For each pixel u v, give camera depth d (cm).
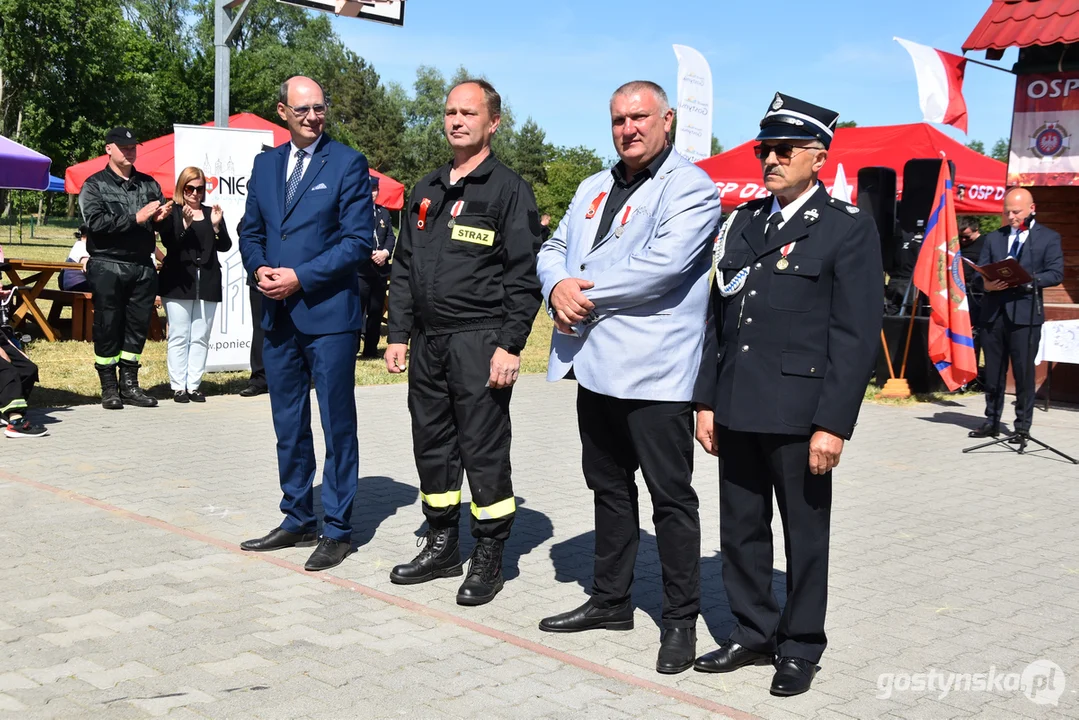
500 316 437
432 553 462
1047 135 1077
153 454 695
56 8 4444
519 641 385
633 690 344
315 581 450
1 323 749
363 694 331
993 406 885
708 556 516
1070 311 1101
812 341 339
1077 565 515
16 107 4544
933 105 1015
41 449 696
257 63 5728
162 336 1368
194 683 335
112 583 432
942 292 965
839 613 434
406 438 796
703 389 360
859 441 861
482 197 433
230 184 1011
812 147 336
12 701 316
